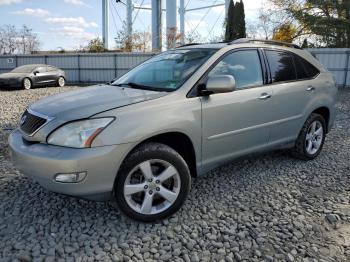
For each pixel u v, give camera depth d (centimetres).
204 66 384
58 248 298
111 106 324
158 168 343
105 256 289
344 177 469
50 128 314
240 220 350
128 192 324
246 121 411
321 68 543
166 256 292
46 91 1822
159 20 3528
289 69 483
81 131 303
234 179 454
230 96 392
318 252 301
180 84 367
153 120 327
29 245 301
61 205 373
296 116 485
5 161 516
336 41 2697
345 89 1866
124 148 310
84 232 323
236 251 300
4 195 398
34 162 308
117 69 2633
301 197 404
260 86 433
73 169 295
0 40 4188
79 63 2692
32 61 2758
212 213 363
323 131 544
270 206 381
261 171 484
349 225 345
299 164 515
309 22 2725
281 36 2934
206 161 383
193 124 356
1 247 298
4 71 2786
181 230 330
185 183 350
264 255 296
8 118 912
